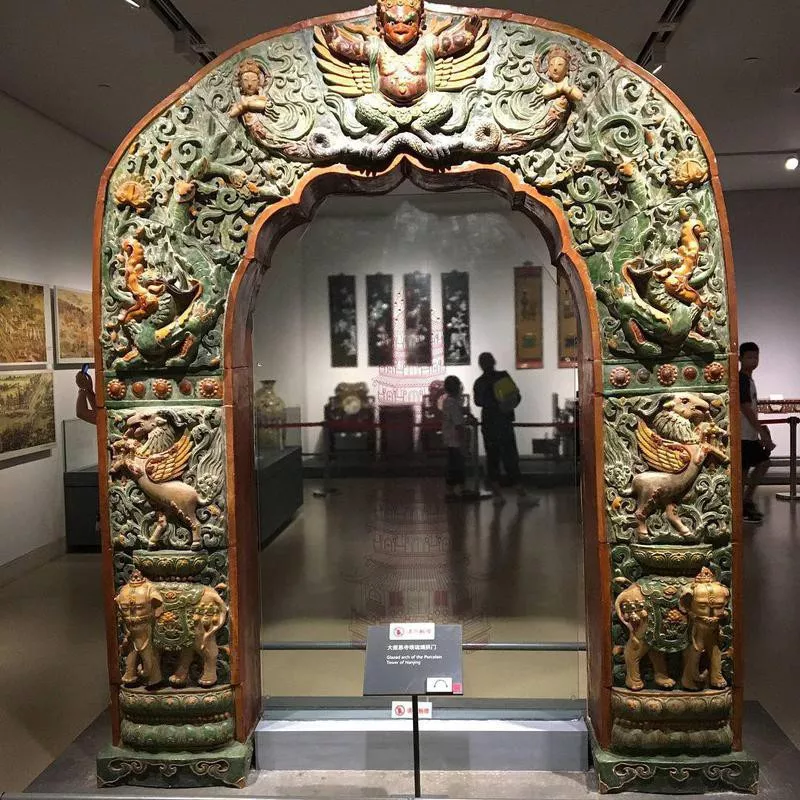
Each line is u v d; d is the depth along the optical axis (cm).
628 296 271
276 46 281
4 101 521
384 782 302
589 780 299
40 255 574
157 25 403
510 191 289
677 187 272
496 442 390
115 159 285
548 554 401
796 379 800
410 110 275
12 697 381
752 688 371
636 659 281
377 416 392
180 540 287
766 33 404
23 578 566
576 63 276
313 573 412
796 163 620
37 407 579
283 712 328
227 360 287
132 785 296
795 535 625
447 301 378
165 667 294
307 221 314
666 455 272
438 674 271
